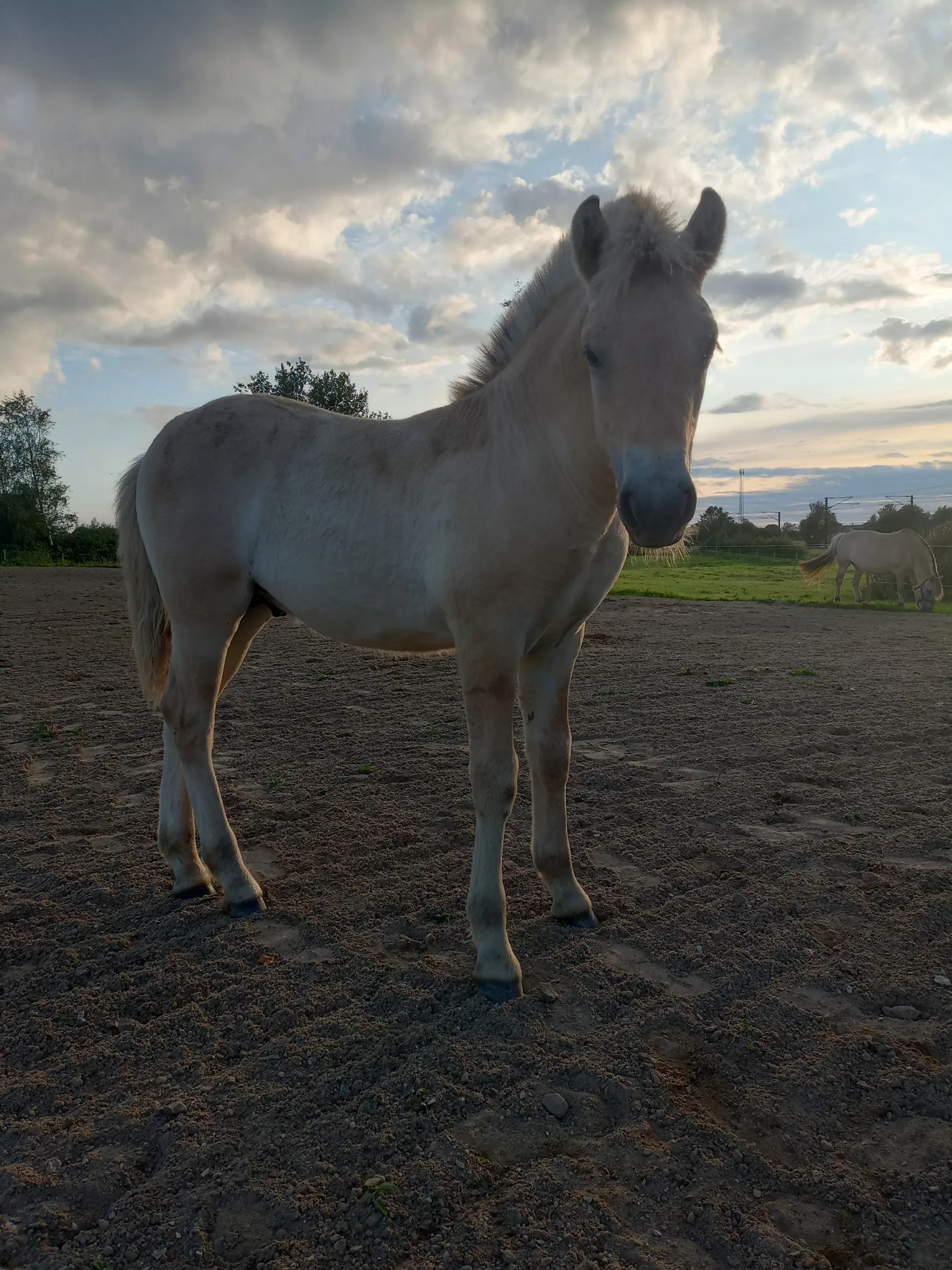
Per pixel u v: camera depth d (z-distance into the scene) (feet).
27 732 18.45
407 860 11.39
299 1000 7.98
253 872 11.09
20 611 41.98
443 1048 7.11
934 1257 5.09
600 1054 7.07
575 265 7.51
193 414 10.80
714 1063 7.00
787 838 11.91
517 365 8.43
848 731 17.58
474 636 8.29
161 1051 7.30
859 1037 7.21
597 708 20.38
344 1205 5.49
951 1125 6.23
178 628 10.43
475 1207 5.44
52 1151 6.02
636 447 6.42
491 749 8.23
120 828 12.82
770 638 33.22
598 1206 5.39
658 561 9.67
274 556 10.07
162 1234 5.28
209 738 10.41
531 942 9.18
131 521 11.36
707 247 7.37
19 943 9.26
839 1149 6.01
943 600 56.24
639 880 10.75
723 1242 5.16
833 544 54.34
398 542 9.02
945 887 10.15
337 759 16.21
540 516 7.91
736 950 8.79
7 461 145.69
